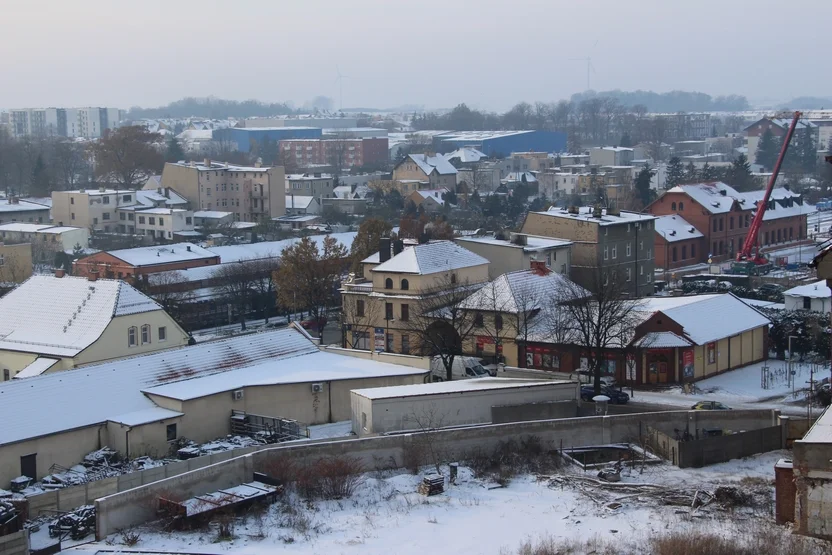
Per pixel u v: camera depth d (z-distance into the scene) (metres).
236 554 55.38
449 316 102.25
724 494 62.56
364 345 108.19
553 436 73.31
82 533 58.91
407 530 59.00
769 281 146.12
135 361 82.19
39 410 73.38
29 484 69.62
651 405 86.56
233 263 143.62
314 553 55.72
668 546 53.44
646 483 66.38
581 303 96.19
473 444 71.69
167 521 59.69
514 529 58.81
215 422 80.00
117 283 94.12
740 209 175.38
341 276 127.88
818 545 52.59
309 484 65.44
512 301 100.62
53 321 93.12
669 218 169.75
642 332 95.00
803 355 105.56
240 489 64.00
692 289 140.62
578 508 61.94
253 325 132.75
